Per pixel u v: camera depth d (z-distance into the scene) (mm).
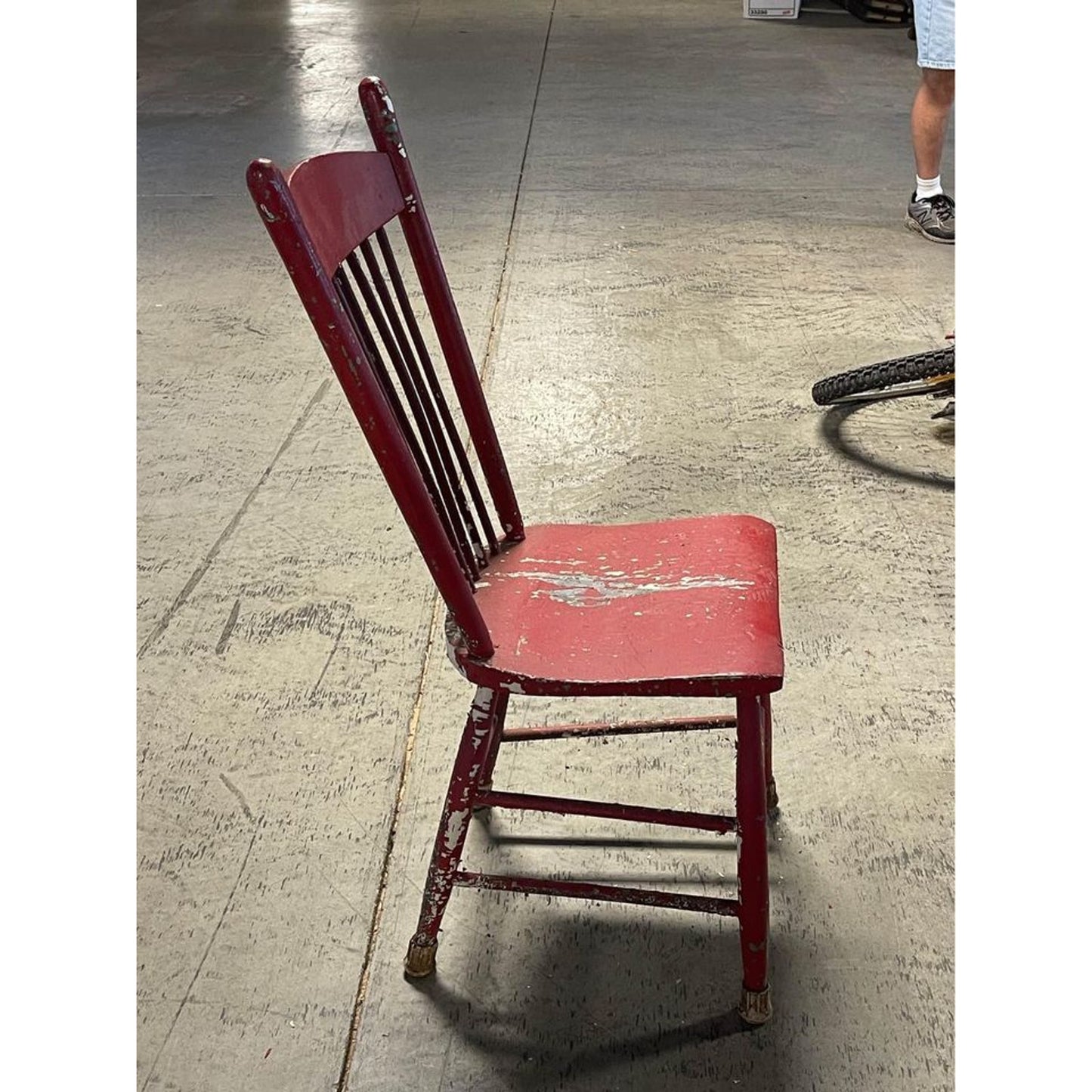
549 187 4652
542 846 1687
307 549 2400
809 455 2744
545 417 2941
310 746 1878
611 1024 1436
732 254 3969
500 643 1362
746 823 1344
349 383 1212
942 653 2070
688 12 8398
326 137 5375
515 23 8094
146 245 4109
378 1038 1425
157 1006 1464
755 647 1321
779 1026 1428
